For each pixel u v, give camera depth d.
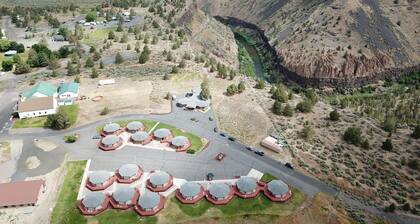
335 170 117.06
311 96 168.62
